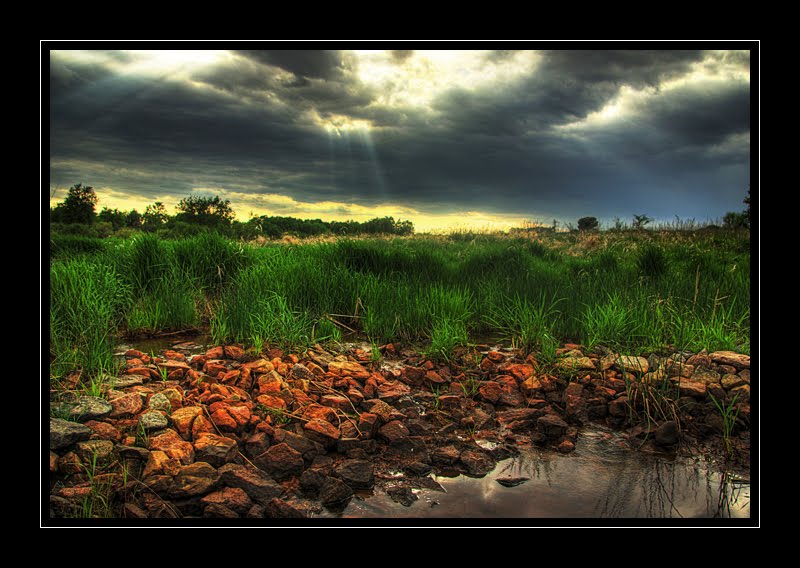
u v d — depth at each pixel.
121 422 3.00
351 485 2.68
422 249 8.62
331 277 6.34
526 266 7.86
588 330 5.01
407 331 5.28
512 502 2.58
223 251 7.09
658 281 7.02
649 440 3.30
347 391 3.68
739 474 2.91
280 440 2.91
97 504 2.36
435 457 2.97
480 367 4.31
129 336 5.03
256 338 4.48
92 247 7.95
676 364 4.20
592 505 2.56
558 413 3.64
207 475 2.51
